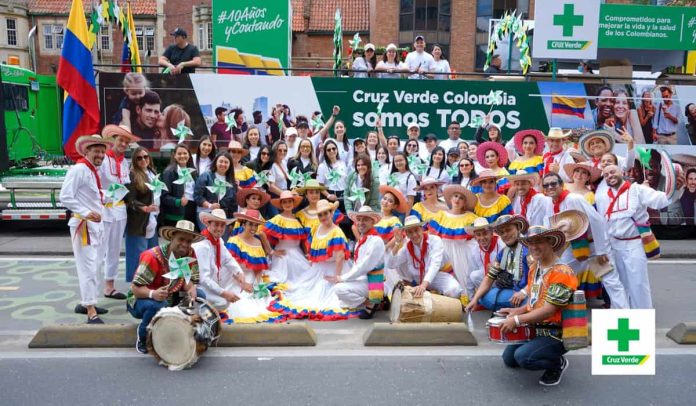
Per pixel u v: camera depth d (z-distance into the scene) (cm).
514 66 1593
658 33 1361
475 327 636
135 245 741
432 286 684
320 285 700
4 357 547
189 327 519
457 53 2644
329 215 701
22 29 3281
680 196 1105
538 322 473
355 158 901
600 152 783
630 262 652
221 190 771
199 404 455
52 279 826
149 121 1056
